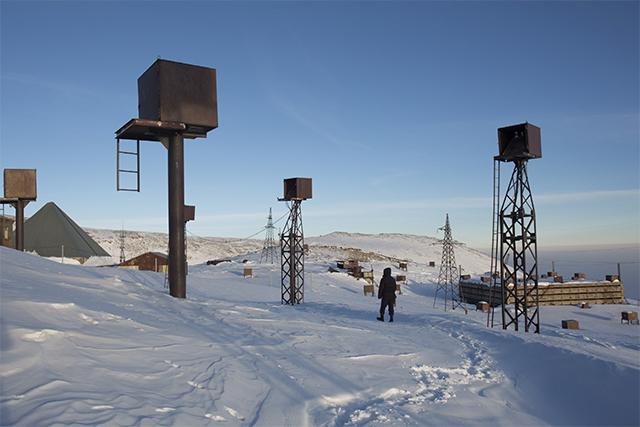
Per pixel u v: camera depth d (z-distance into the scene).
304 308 20.16
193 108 18.59
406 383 7.62
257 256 85.50
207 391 5.64
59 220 56.47
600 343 14.87
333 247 109.88
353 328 13.23
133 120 17.17
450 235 59.69
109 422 4.07
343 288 55.62
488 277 56.81
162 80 18.00
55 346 5.90
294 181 31.31
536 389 8.08
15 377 4.66
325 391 6.55
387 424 5.63
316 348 9.51
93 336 7.04
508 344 11.08
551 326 31.78
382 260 99.44
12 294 8.43
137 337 7.82
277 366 7.55
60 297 10.05
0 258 15.12
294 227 31.53
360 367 8.30
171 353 7.17
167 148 18.62
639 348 15.60
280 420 5.23
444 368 8.97
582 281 53.25
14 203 32.59
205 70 19.09
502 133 22.84
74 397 4.48
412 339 12.06
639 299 56.78
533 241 22.38
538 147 22.80
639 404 6.68
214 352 7.79
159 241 151.00
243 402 5.64
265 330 11.05
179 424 4.45
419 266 91.75
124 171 18.97
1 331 5.74
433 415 6.23
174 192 18.20
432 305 51.00
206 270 64.31
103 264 54.38
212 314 13.10
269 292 38.84
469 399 7.16
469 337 12.65
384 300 16.19
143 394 5.07
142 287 17.95
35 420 3.81
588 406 7.05
